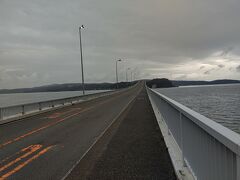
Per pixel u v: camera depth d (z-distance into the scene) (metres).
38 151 10.38
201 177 4.94
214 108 60.88
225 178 3.54
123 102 38.94
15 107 23.09
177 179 6.28
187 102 78.88
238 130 35.31
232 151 3.12
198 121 4.64
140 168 7.73
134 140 11.67
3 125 19.41
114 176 7.16
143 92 75.38
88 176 7.24
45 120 21.03
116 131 14.26
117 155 9.26
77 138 12.73
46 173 7.64
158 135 12.55
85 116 22.53
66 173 7.56
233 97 98.31
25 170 8.00
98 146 10.80
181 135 7.06
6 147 11.44
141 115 21.45
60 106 33.41
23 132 15.43
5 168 8.30
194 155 5.55
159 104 17.42
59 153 9.91
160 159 8.55
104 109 28.67
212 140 4.12
